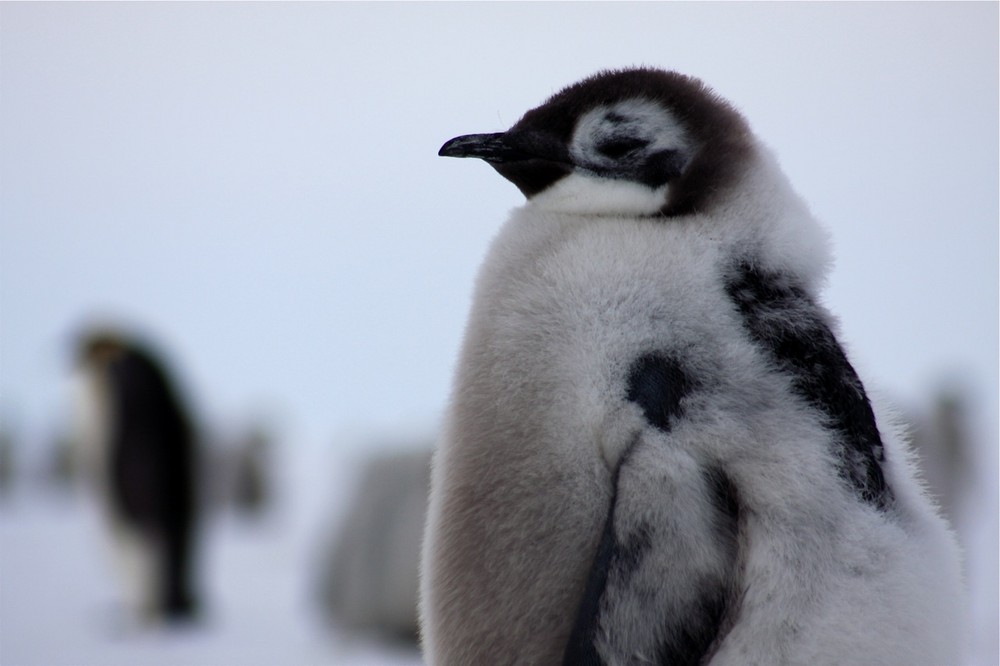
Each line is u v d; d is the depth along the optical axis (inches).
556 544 244.4
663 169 270.1
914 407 1023.0
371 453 830.5
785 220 258.8
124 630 793.6
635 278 250.8
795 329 246.2
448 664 255.4
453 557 256.4
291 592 988.6
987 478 1049.5
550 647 246.2
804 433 234.8
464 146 284.8
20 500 1695.4
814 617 224.7
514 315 259.8
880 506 234.7
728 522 231.8
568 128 279.6
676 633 229.0
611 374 242.2
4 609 848.9
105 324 1104.8
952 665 231.3
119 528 986.1
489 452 254.8
